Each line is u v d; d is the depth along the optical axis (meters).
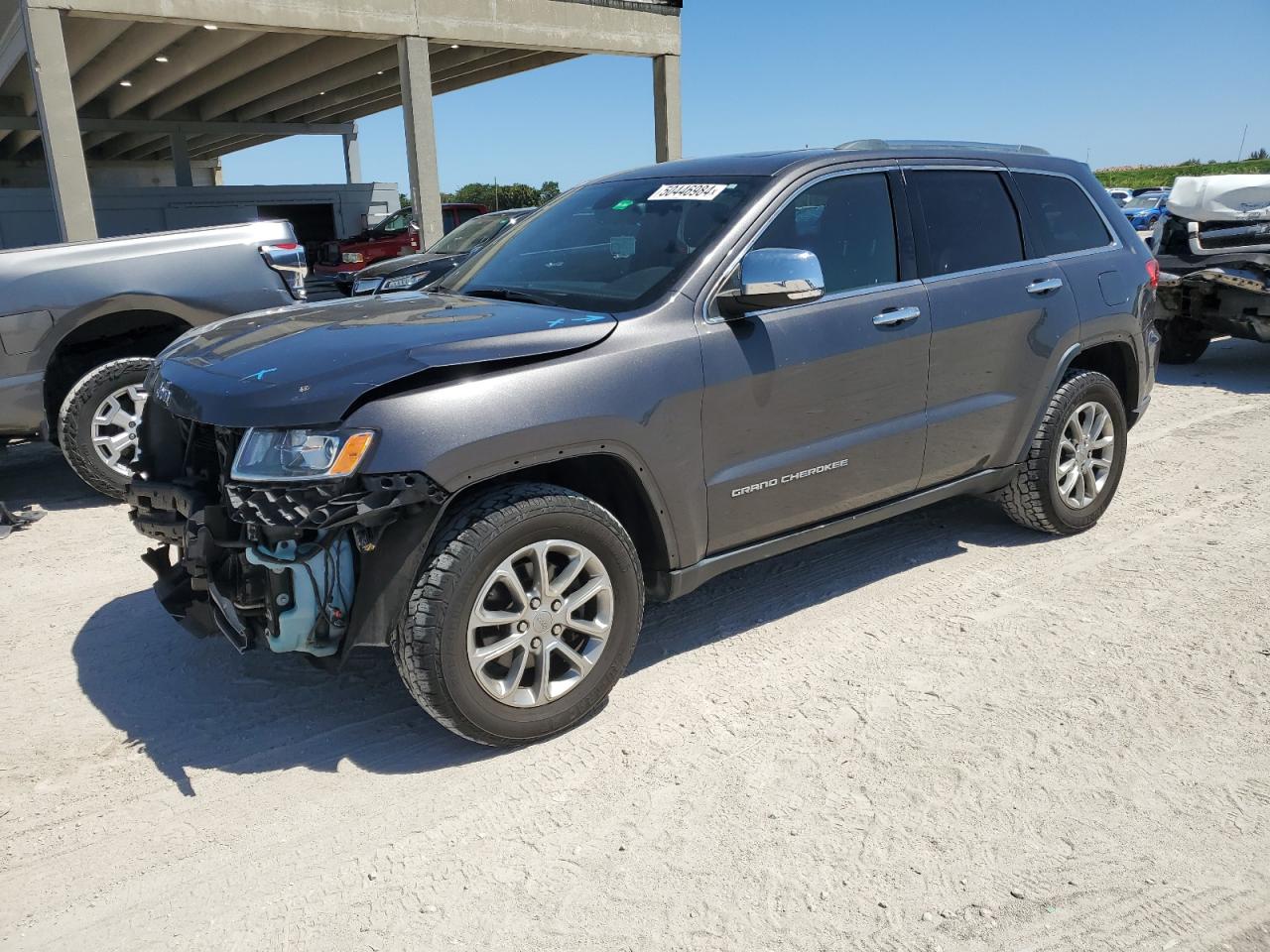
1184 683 3.45
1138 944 2.27
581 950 2.30
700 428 3.36
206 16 13.04
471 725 2.97
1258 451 6.39
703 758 3.08
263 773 3.08
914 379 3.98
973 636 3.88
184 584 3.33
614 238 3.83
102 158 36.97
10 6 13.65
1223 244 8.62
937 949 2.27
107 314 5.84
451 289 4.08
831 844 2.65
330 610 2.86
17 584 4.66
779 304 3.29
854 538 5.01
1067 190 4.82
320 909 2.46
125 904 2.50
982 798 2.83
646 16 17.41
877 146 4.14
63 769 3.12
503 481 3.13
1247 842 2.61
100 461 5.76
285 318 3.56
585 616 3.25
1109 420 4.87
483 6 15.45
